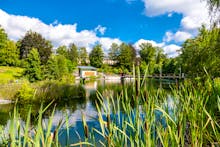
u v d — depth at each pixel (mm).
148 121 1725
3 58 63656
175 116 2090
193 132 1901
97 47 94625
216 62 8281
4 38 63531
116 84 42562
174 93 2270
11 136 1379
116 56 96250
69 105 15953
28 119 1395
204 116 2186
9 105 14867
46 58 71562
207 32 9586
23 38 75688
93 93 24594
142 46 83812
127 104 1843
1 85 20281
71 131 7469
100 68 93250
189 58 9930
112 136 1772
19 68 63625
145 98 1859
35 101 15648
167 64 51000
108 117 1761
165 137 1764
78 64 104000
